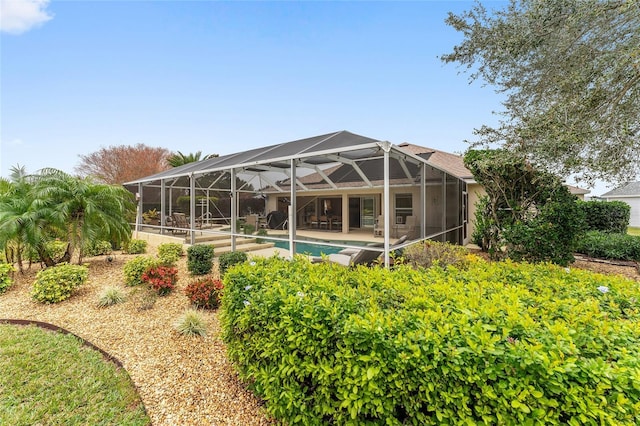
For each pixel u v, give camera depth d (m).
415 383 1.89
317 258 7.82
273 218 11.18
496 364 1.72
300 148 8.29
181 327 4.61
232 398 3.11
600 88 4.68
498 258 8.68
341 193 14.55
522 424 1.62
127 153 31.22
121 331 4.70
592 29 5.13
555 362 1.63
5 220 7.12
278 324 2.59
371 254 7.02
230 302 3.18
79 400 3.11
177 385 3.34
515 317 2.06
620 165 4.96
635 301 2.67
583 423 1.56
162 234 12.87
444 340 1.90
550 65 5.71
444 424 1.80
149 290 6.34
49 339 4.41
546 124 5.09
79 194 8.05
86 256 9.56
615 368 1.59
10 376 3.48
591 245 10.55
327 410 2.23
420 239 7.94
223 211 10.82
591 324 2.11
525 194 8.24
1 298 6.23
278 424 2.58
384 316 2.24
